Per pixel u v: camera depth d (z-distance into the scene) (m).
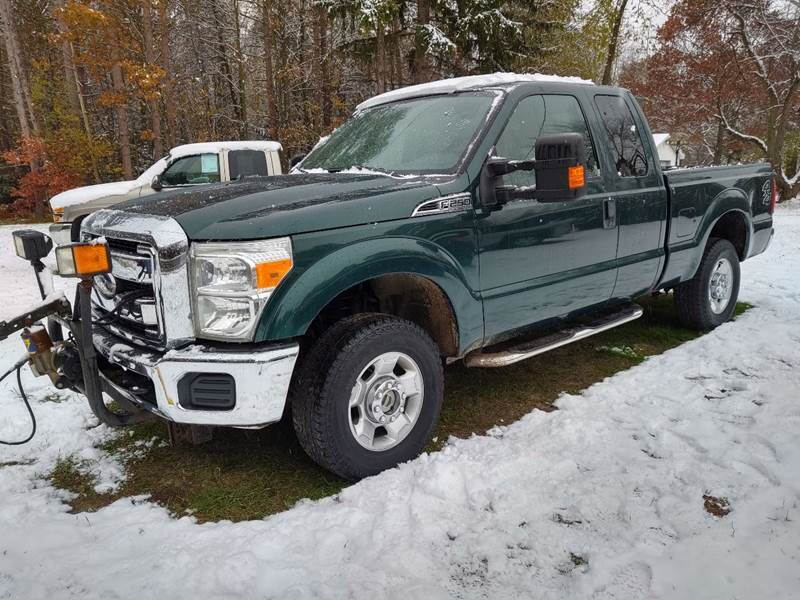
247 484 2.97
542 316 3.71
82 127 22.17
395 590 2.15
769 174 5.61
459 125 3.48
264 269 2.52
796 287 6.50
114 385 2.84
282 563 2.31
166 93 17.66
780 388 3.71
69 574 2.29
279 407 2.62
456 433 3.46
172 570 2.28
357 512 2.62
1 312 6.79
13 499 2.87
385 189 2.97
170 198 3.00
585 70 19.58
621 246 4.09
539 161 2.95
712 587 2.07
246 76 24.30
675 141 29.41
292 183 3.12
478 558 2.32
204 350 2.56
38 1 24.66
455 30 17.20
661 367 4.27
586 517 2.54
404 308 3.36
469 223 3.17
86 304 2.60
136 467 3.18
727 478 2.75
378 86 17.36
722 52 21.73
